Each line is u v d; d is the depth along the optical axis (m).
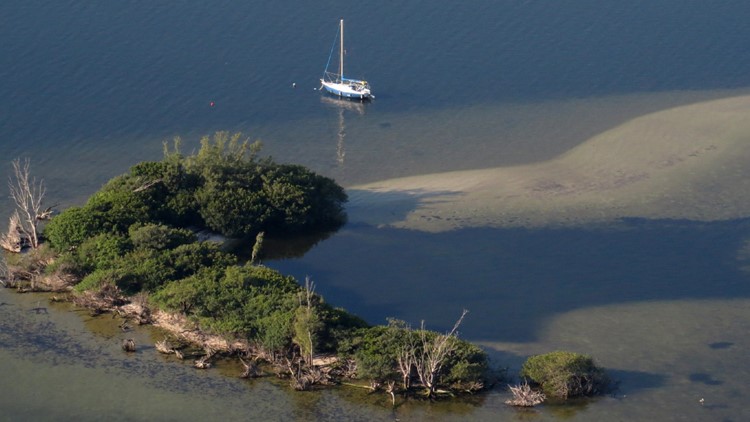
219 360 105.88
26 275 122.19
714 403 99.75
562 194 151.62
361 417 96.56
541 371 100.75
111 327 111.81
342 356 102.56
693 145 168.88
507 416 97.00
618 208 146.62
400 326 113.25
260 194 136.00
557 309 119.12
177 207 133.50
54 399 98.69
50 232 125.94
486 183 156.00
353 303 120.69
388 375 99.75
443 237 137.50
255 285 113.25
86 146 168.12
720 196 150.38
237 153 142.38
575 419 96.62
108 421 95.25
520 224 141.25
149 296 112.69
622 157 165.25
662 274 127.88
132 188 134.62
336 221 142.12
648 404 99.31
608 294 122.81
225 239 134.50
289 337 104.25
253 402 98.62
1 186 152.00
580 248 134.50
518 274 127.62
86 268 119.19
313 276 127.19
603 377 102.44
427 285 124.88
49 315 114.19
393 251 133.62
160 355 106.50
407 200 149.88
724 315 117.69
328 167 163.88
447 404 98.69
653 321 116.25
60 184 154.12
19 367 103.94
